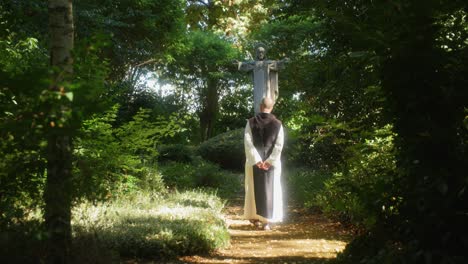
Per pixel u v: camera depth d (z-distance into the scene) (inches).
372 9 116.5
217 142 759.7
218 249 234.4
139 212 277.1
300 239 267.1
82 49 99.7
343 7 175.3
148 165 416.5
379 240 126.0
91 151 242.7
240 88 1215.6
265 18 577.6
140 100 772.6
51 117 93.0
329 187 309.4
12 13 151.7
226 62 1133.1
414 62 110.0
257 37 709.3
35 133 98.1
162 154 726.5
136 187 348.5
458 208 105.7
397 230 120.4
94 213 237.8
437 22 113.8
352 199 251.3
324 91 199.0
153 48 776.3
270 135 311.0
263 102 319.9
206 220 265.0
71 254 134.2
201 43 1098.7
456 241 106.1
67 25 136.3
